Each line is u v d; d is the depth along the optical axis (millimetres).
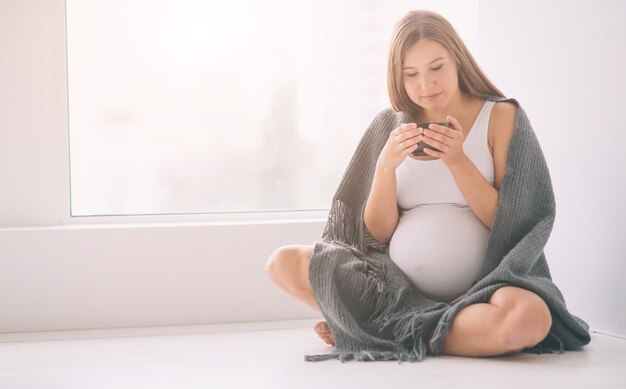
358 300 2471
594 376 2102
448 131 2381
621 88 2654
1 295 3182
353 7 3703
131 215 3477
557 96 3020
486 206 2453
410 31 2482
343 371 2225
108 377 2260
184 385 2117
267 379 2156
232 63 3596
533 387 1981
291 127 3646
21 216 3326
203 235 3305
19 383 2217
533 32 3162
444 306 2398
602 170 2771
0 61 3301
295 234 3369
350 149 3705
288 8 3641
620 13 2654
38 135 3332
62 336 3072
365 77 3719
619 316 2719
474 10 3633
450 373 2148
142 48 3521
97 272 3238
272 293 3348
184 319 3289
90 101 3479
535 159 2484
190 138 3559
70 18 3453
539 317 2217
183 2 3551
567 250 2998
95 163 3480
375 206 2604
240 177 3604
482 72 2594
